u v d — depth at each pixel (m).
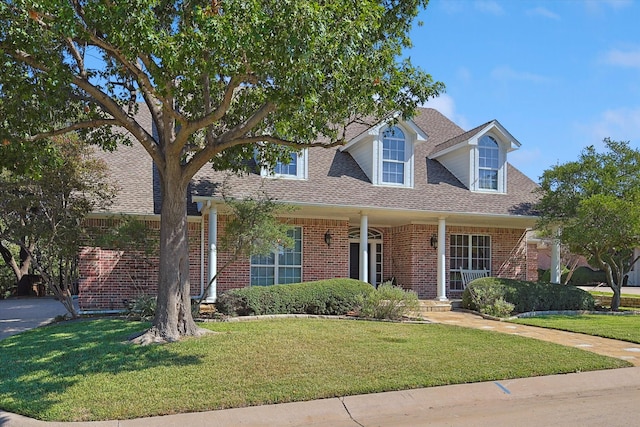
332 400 7.27
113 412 6.59
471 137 20.12
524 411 7.12
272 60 8.54
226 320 13.50
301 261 18.94
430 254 20.66
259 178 17.56
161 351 9.34
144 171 18.73
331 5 8.19
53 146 12.28
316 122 9.98
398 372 8.41
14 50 9.07
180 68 8.31
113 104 10.36
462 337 11.59
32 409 6.72
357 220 20.41
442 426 6.47
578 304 18.22
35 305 22.17
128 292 16.70
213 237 16.22
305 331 11.53
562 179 18.31
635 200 16.36
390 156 19.45
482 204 19.50
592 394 8.06
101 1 8.01
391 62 10.30
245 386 7.57
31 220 14.34
